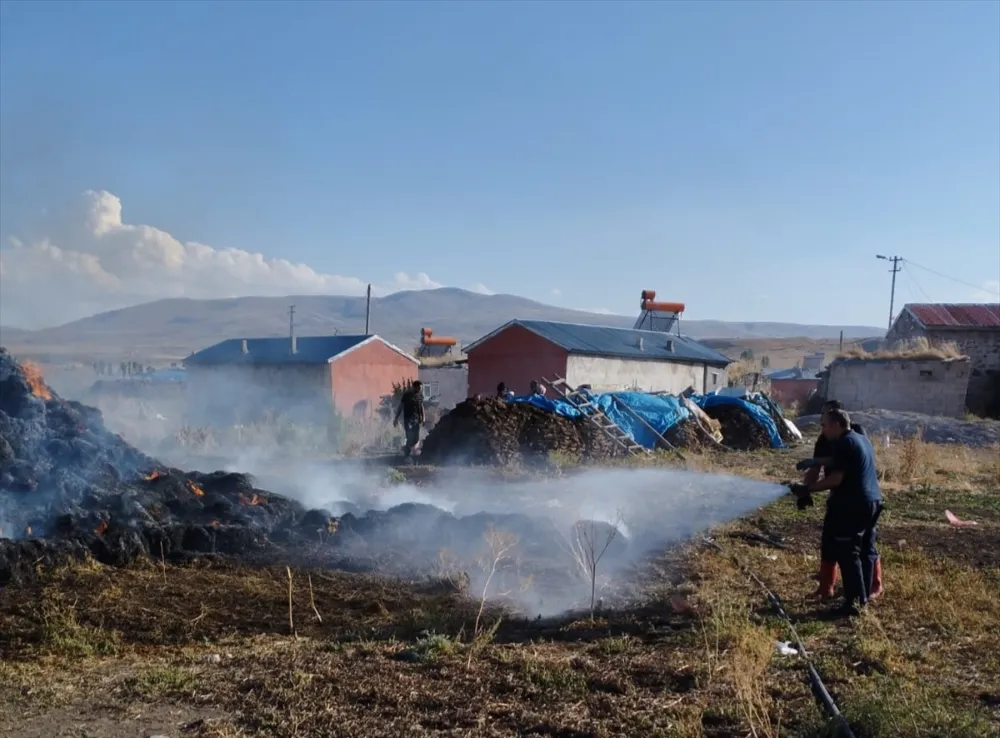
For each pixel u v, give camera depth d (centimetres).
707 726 455
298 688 492
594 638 609
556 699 486
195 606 652
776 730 439
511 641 600
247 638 591
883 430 2711
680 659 558
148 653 557
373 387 3481
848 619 665
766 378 4316
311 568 780
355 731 438
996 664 559
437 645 567
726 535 1005
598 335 3347
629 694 495
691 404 2397
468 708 471
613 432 2108
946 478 1680
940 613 673
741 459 2102
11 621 594
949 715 450
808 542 991
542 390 2342
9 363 975
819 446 730
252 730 438
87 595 655
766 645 542
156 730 436
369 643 579
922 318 3828
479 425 1925
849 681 512
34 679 502
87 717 452
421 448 2023
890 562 880
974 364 3734
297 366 3331
